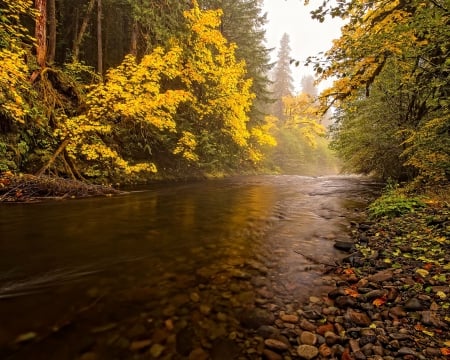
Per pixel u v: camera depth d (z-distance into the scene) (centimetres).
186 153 1422
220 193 1155
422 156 743
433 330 251
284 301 312
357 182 1689
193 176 1697
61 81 1068
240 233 569
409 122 928
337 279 370
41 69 970
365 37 497
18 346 223
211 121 1800
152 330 252
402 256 416
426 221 541
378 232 544
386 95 969
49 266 373
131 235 523
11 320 257
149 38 1309
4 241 455
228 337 247
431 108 741
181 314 280
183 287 336
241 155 2416
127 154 1289
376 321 270
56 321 258
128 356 218
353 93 607
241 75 1928
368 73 565
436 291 308
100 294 311
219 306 297
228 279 362
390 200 721
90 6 1251
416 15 426
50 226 548
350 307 298
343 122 1359
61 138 918
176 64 1277
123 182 1189
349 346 236
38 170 860
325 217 729
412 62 586
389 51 515
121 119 1187
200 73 1515
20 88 841
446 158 686
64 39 1372
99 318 267
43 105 929
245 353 228
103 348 226
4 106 708
